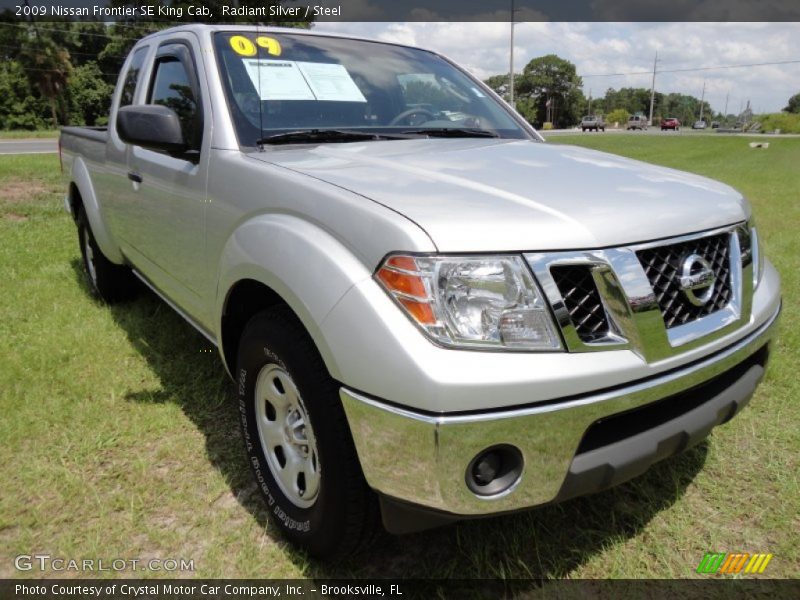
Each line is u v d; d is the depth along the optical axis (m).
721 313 1.91
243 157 2.25
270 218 1.97
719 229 1.94
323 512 1.82
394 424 1.54
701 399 1.90
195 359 3.42
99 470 2.46
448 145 2.57
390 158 2.24
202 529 2.16
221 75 2.55
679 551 2.09
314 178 1.93
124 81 3.66
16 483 2.38
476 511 1.57
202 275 2.50
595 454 1.65
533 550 2.09
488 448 1.52
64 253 5.62
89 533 2.11
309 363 1.76
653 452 1.73
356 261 1.65
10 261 5.27
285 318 1.87
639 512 2.28
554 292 1.57
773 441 2.72
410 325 1.53
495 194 1.80
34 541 2.09
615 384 1.61
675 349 1.73
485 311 1.53
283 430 2.04
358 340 1.58
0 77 47.34
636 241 1.70
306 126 2.57
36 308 4.16
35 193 9.65
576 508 2.29
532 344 1.55
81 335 3.66
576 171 2.15
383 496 1.65
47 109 49.38
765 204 9.19
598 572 2.00
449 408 1.47
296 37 2.96
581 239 1.62
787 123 67.44
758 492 2.39
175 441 2.67
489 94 3.46
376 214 1.64
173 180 2.64
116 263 3.92
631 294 1.65
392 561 2.03
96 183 3.81
